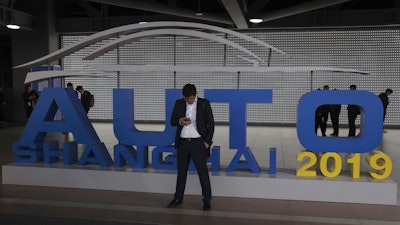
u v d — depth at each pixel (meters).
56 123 6.10
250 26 13.45
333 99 5.36
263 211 4.89
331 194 5.25
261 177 5.44
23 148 6.41
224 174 5.61
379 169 5.34
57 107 6.37
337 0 8.98
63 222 4.48
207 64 15.91
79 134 6.05
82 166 6.08
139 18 15.60
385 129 14.68
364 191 5.18
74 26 16.25
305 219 4.61
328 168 5.79
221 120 15.92
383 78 14.75
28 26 15.50
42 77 6.26
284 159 8.50
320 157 5.66
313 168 5.85
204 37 5.92
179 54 16.16
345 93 5.32
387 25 14.01
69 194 5.61
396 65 14.63
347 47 14.92
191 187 5.58
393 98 14.73
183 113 4.85
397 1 13.95
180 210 4.93
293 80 15.39
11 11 14.05
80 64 16.81
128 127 5.97
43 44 15.90
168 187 5.65
